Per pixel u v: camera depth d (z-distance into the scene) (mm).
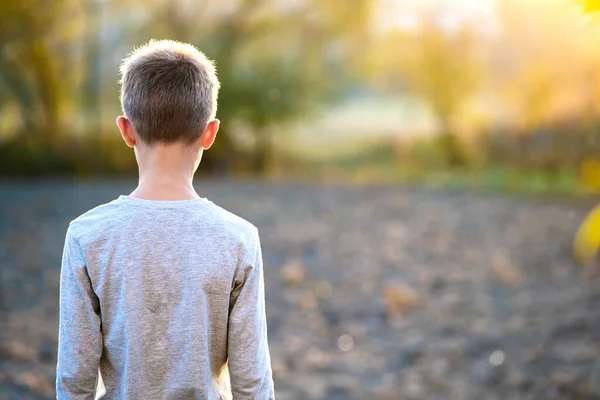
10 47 15320
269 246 8227
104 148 15953
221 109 16453
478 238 8875
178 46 1813
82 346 1625
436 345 5066
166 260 1639
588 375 4309
